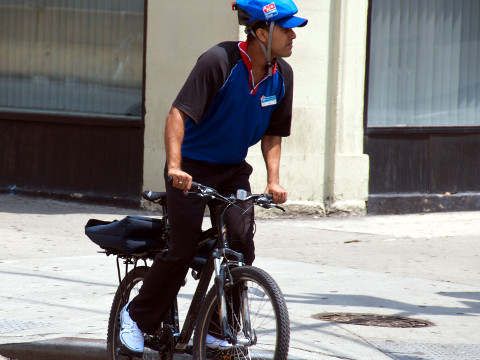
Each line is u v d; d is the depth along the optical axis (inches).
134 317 631.2
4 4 1685.5
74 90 1644.9
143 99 1551.4
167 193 605.6
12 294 905.5
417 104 1696.6
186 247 602.9
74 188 1624.0
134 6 1577.3
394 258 1188.5
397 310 877.2
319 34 1533.0
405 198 1651.1
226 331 576.4
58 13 1648.6
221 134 608.7
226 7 1449.3
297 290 956.6
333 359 689.0
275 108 635.5
